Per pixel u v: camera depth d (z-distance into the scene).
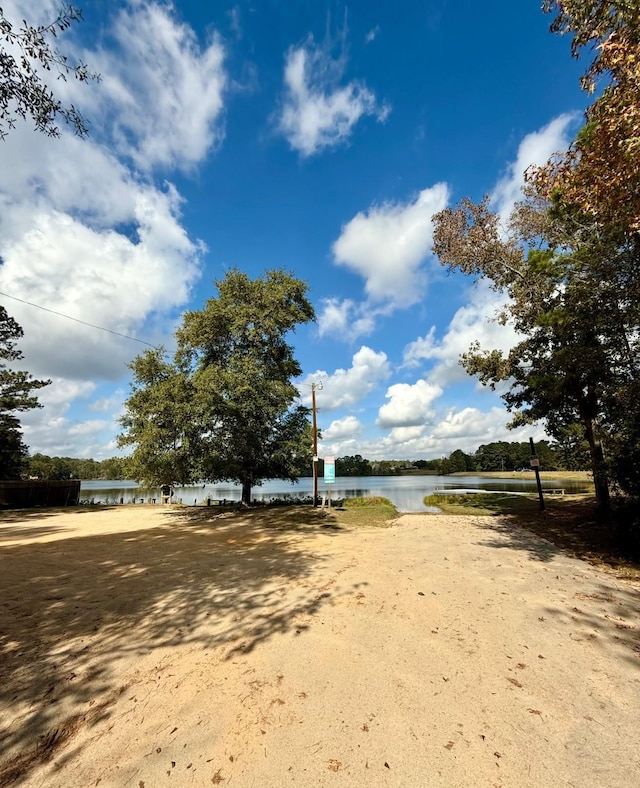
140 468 17.64
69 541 11.34
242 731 2.88
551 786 2.35
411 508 21.83
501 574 7.02
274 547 10.07
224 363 18.64
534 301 11.82
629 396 7.75
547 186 6.65
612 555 8.22
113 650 4.20
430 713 3.06
